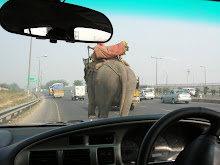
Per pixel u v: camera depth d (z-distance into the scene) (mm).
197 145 1685
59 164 2447
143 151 1730
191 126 2586
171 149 2668
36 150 2416
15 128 4363
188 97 29609
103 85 8117
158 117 2535
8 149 2449
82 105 31062
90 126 2432
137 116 2543
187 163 1668
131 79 8195
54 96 66000
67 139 2449
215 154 1607
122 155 2611
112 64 8188
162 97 33000
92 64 8500
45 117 16594
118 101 8492
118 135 2549
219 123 1671
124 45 8180
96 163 2516
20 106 17109
